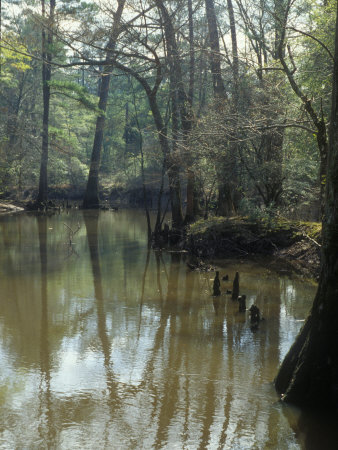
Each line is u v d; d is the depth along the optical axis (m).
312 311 6.10
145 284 13.05
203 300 11.41
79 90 36.25
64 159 48.41
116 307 10.79
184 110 21.14
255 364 7.54
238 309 10.61
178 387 6.77
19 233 23.97
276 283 13.09
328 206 5.97
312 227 17.22
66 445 5.42
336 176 5.90
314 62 15.41
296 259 16.17
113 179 49.19
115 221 30.61
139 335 8.93
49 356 7.93
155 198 44.22
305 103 12.37
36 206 38.88
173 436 5.56
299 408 5.98
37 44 32.94
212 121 15.92
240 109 17.47
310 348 6.00
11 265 15.55
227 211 21.19
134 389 6.73
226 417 5.92
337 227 5.85
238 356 7.88
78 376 7.16
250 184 21.70
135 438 5.52
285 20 13.10
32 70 48.06
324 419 5.77
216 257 17.22
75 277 13.83
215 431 5.65
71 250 18.81
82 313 10.31
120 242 21.19
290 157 19.83
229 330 9.18
